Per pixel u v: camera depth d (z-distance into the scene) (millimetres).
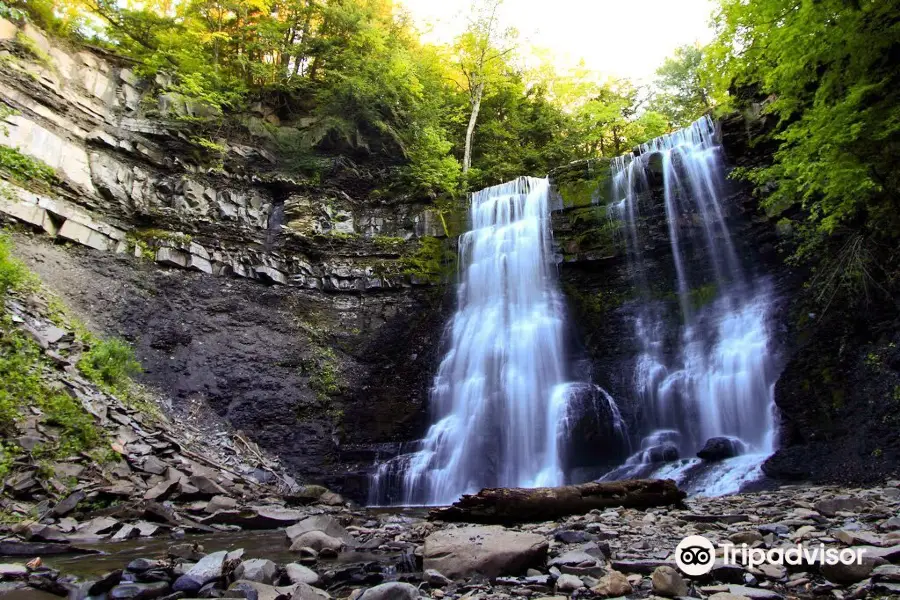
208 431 15102
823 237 13664
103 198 18281
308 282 21203
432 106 26453
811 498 7762
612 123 32094
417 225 23359
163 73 21578
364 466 16531
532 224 21406
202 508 9672
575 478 14305
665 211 19188
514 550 4438
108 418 11500
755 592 3283
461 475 16469
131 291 17109
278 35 25297
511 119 30922
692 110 33094
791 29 9430
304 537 6316
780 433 11586
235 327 18578
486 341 19922
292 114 25250
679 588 3484
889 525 4996
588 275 20078
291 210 22203
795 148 11141
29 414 10070
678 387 15695
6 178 15617
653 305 18312
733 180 17516
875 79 9484
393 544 6508
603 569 4262
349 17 25562
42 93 17562
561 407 16375
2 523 7664
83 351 13273
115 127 19547
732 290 16672
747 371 14188
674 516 6855
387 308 21484
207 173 21141
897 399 9188
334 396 18719
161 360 16172
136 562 4680
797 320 13508
